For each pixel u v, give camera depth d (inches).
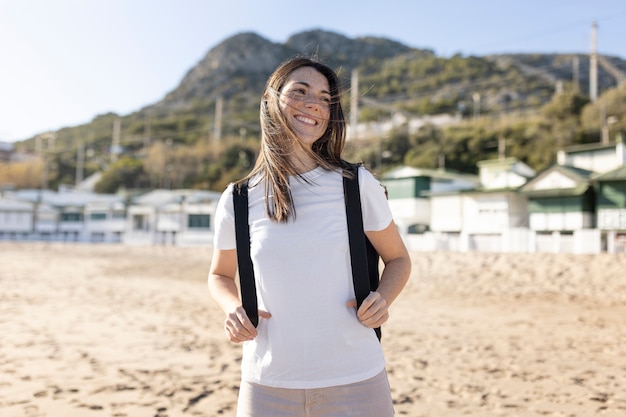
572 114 2659.9
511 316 445.1
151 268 1011.3
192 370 246.5
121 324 386.3
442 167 2571.4
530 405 192.9
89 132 6451.8
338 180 68.4
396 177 1604.3
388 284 69.3
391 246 72.2
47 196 2497.5
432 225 1504.7
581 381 226.7
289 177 68.1
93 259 1221.7
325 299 64.9
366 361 66.3
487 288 673.0
